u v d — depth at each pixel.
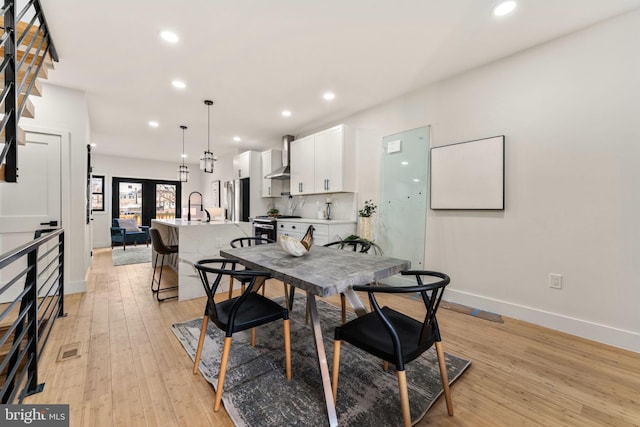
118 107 3.85
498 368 1.81
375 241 3.82
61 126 3.17
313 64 2.74
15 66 1.53
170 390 1.58
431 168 3.18
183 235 3.11
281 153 5.81
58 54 2.52
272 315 1.64
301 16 2.05
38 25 2.07
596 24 2.15
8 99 1.51
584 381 1.68
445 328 2.39
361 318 1.58
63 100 3.19
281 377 1.70
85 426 1.31
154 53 2.52
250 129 4.98
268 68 2.81
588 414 1.41
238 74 2.92
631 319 2.04
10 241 2.94
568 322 2.29
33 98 3.03
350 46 2.44
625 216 2.06
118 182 7.68
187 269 3.12
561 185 2.33
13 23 1.51
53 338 2.16
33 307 1.58
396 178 3.56
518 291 2.57
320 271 1.54
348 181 3.99
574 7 1.96
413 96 3.37
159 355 1.94
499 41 2.37
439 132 3.12
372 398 1.52
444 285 1.29
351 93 3.41
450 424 1.34
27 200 3.02
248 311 1.67
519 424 1.35
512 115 2.58
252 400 1.50
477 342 2.14
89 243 4.45
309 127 4.85
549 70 2.37
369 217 3.74
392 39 2.34
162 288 3.52
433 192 3.16
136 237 6.99
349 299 1.65
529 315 2.50
